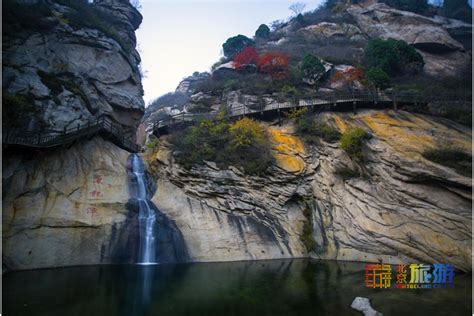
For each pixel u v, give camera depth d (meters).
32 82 22.91
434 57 44.38
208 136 26.09
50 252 17.95
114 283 14.83
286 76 37.22
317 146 24.92
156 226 21.78
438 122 24.52
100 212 20.66
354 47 49.31
